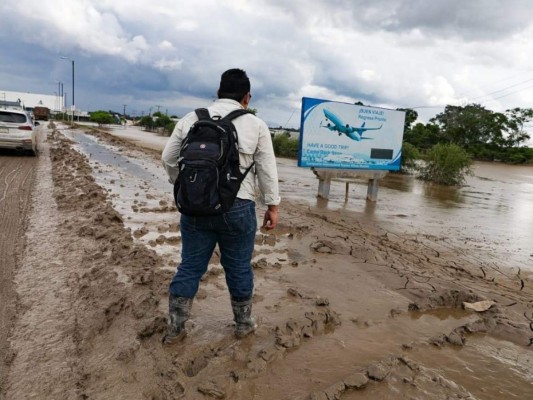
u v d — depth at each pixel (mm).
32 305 3613
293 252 5414
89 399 2424
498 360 3082
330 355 2979
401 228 8008
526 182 23484
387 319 3645
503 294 4594
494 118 56438
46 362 2799
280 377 2670
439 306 4027
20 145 14164
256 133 2691
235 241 2850
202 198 2510
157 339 3041
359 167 10695
